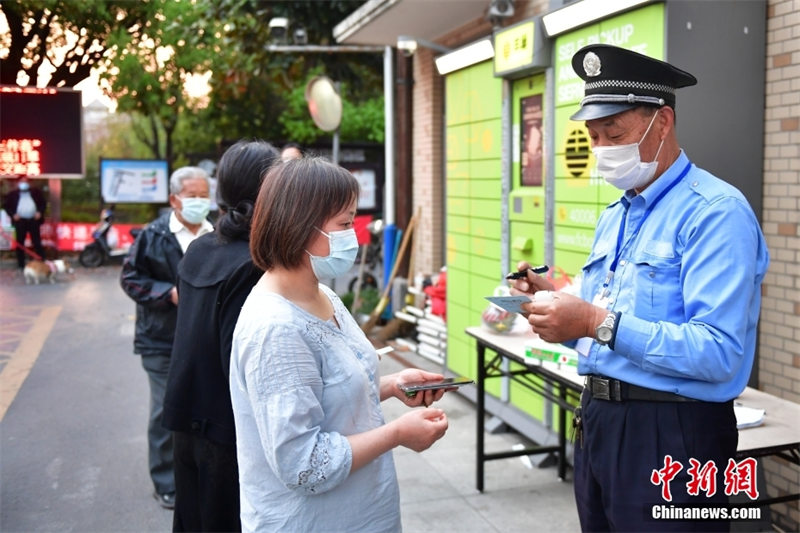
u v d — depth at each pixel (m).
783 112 3.44
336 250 1.83
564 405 3.68
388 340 7.79
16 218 13.57
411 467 4.50
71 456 4.86
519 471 4.41
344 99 16.09
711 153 3.44
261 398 1.71
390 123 8.38
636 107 2.10
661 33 3.36
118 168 15.21
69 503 4.14
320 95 8.05
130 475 4.54
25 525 3.87
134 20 5.52
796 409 2.85
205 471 2.65
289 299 1.83
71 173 5.00
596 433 2.21
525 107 4.70
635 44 3.53
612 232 2.32
